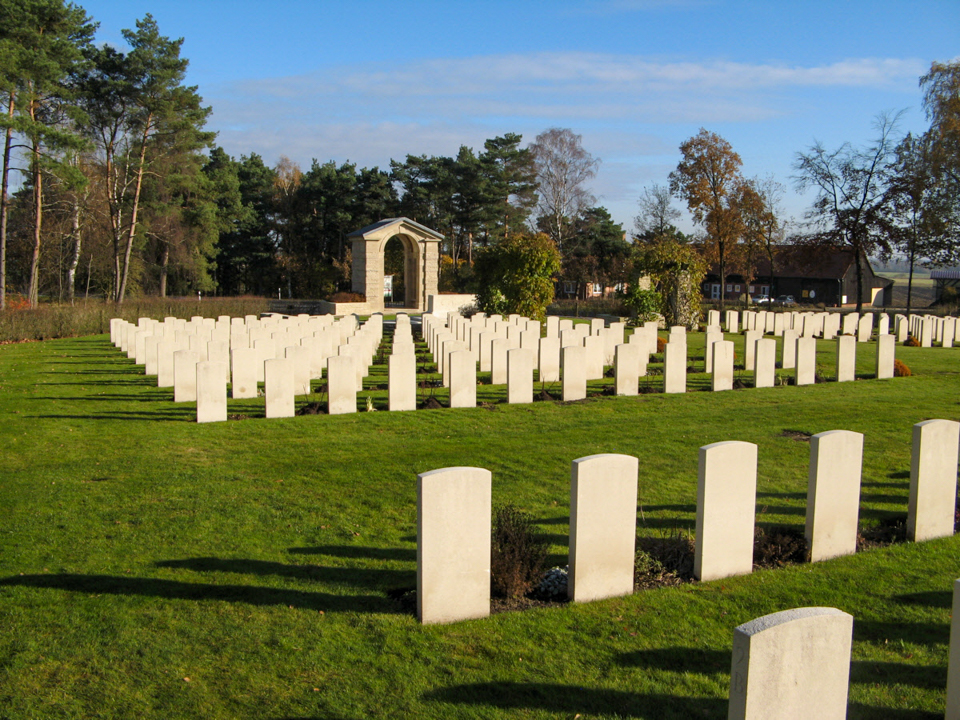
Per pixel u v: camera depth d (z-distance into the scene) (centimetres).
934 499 737
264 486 875
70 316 3228
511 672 480
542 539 713
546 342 1723
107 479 898
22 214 4859
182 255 5431
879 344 1830
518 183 6738
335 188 6619
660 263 3412
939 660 500
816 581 627
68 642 510
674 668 488
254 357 1460
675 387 1594
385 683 466
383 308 4472
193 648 505
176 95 4159
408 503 820
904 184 3888
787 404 1455
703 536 625
